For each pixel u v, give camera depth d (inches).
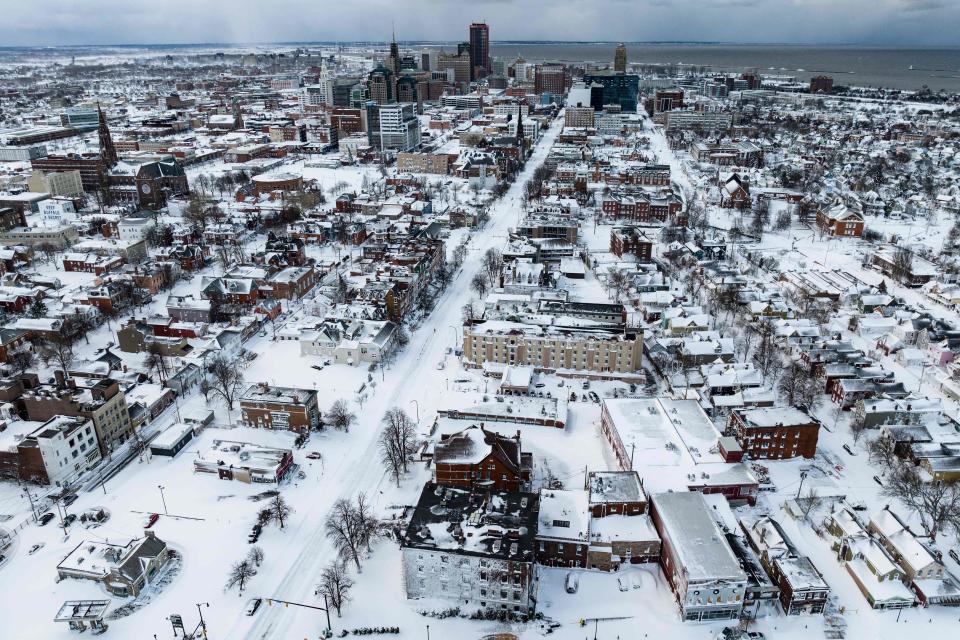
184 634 4645.7
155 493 6127.0
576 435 7071.9
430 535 4926.2
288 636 4677.7
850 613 4840.1
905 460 6584.6
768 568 5108.3
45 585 5073.8
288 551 5447.8
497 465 5994.1
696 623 4776.1
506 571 4753.9
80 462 6412.4
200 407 7573.8
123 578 4940.9
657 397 7657.5
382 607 4911.4
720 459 6215.6
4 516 5797.2
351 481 6333.7
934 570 4965.6
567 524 5329.7
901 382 7716.5
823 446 6860.2
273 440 6909.5
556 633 4687.5
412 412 7450.8
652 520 5521.7
